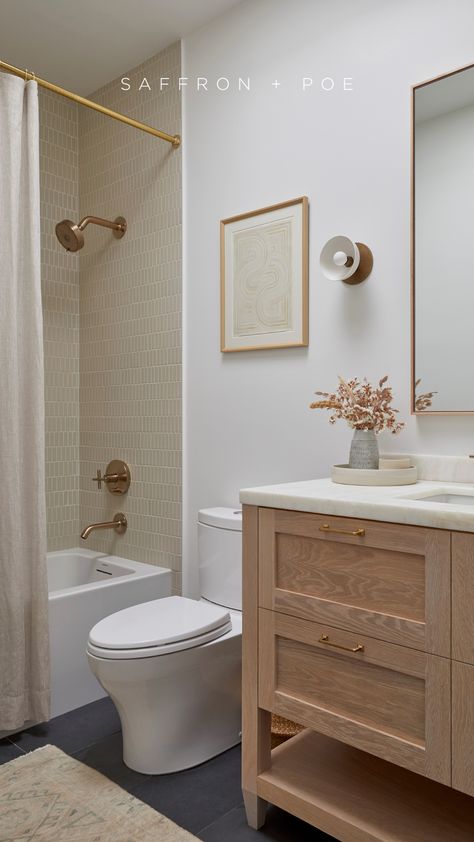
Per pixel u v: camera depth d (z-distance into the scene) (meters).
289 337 2.21
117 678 1.72
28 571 2.13
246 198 2.37
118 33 2.58
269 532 1.57
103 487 3.02
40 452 2.13
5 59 2.77
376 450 1.82
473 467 1.73
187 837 1.55
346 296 2.04
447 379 1.79
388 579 1.35
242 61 2.39
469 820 1.41
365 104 2.00
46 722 2.19
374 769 1.63
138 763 1.85
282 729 1.96
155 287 2.73
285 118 2.23
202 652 1.83
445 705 1.24
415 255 1.86
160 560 2.72
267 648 1.58
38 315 2.14
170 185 2.66
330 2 2.11
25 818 1.62
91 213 3.07
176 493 2.64
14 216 2.09
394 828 1.38
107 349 2.99
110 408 2.98
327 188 2.10
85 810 1.66
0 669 2.04
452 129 1.79
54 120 3.06
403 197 1.90
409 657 1.30
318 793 1.51
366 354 1.99
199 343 2.55
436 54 1.84
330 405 1.84
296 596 1.51
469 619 1.21
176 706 1.85
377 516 1.35
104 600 2.42
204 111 2.53
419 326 1.85
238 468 2.40
